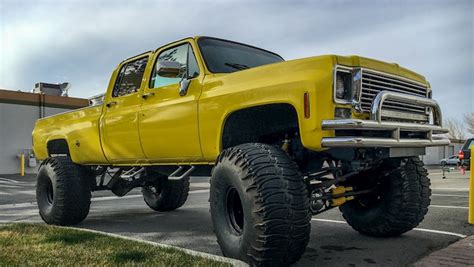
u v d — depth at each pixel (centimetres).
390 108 394
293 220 349
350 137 354
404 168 498
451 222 620
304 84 364
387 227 506
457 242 491
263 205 348
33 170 2412
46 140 742
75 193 646
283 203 348
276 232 344
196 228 644
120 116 578
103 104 623
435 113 439
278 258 351
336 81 362
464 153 2164
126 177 619
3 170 2325
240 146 395
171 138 495
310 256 444
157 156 532
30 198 1145
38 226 585
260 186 353
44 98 2470
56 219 646
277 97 383
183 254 408
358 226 535
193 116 464
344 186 486
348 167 450
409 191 495
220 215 408
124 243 465
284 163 369
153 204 831
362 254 449
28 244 464
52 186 661
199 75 478
